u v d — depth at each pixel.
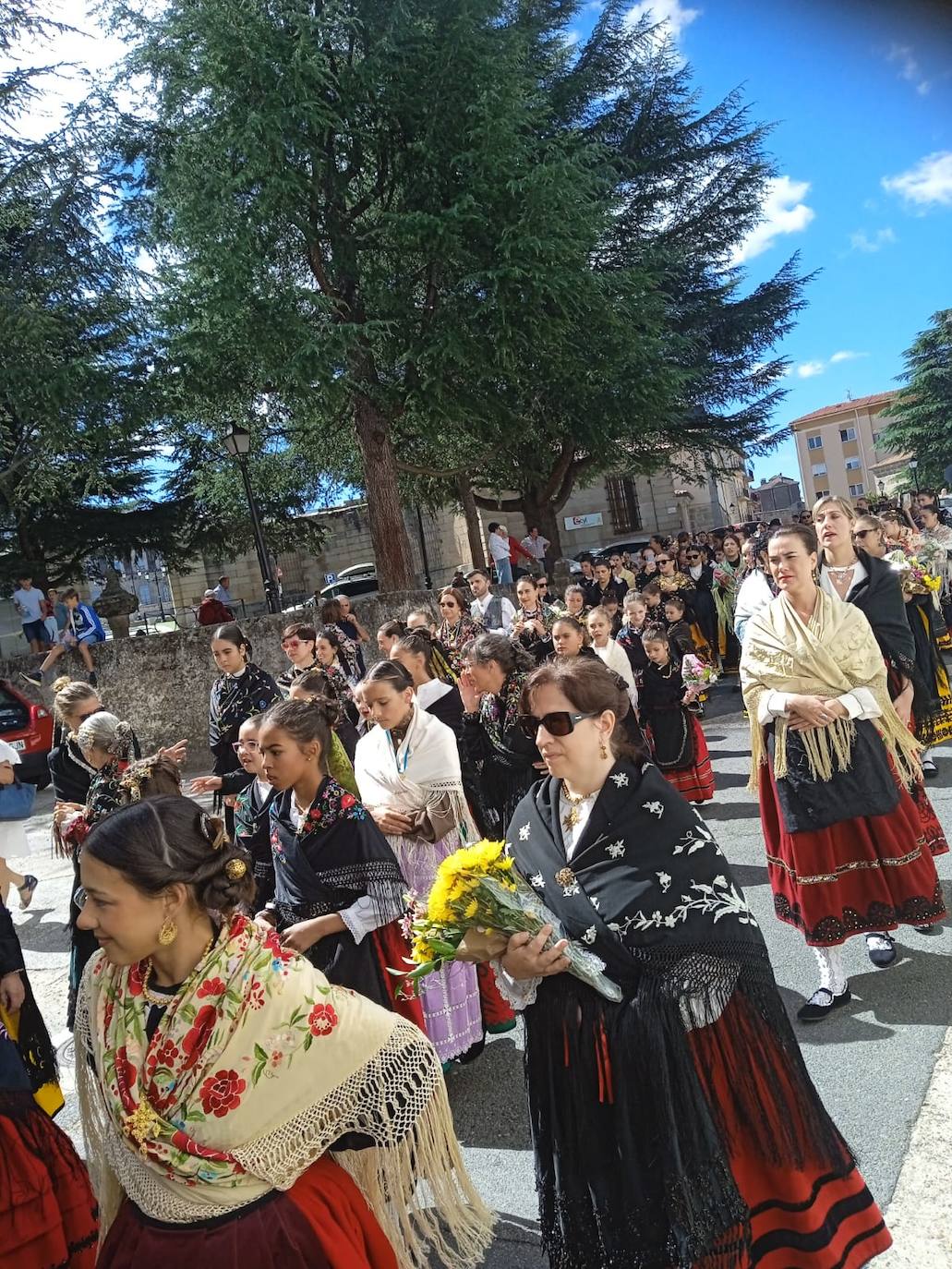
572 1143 1.98
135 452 28.05
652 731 7.12
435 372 16.28
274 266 16.31
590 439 21.53
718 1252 1.81
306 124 14.72
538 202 15.77
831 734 3.71
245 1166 1.68
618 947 1.95
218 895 1.74
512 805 4.69
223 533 30.69
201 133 14.95
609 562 17.83
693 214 28.05
